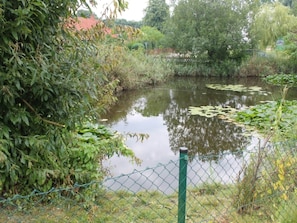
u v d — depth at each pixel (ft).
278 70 57.82
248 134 21.63
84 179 9.75
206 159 15.43
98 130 12.53
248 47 58.44
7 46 6.63
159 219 9.27
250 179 8.91
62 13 7.63
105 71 10.07
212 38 56.49
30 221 8.31
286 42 57.52
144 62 46.42
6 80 6.75
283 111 24.53
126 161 16.25
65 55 8.10
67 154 9.27
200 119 26.71
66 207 9.21
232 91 42.37
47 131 8.13
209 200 10.21
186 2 57.41
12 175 7.32
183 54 59.52
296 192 8.45
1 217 8.19
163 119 27.17
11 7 6.56
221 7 56.29
